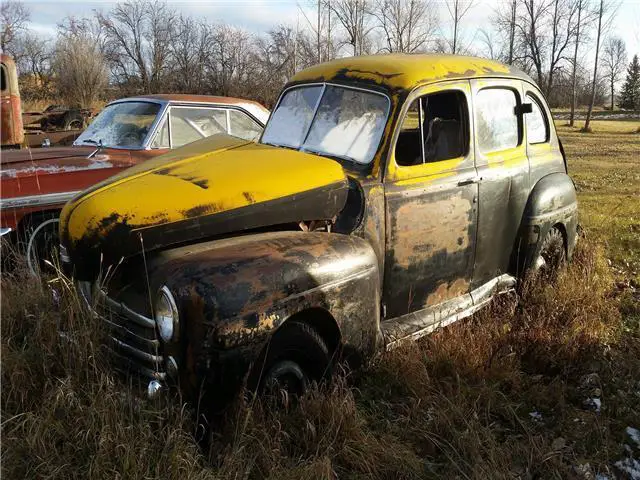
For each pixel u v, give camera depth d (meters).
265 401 2.88
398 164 3.89
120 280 3.08
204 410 2.71
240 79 27.44
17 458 2.53
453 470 2.90
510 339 4.22
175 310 2.66
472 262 4.34
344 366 3.28
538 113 5.21
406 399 3.45
